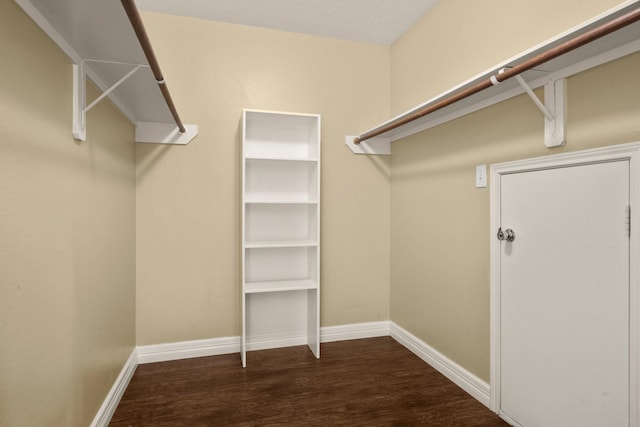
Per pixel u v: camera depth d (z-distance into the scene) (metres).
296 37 2.83
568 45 1.14
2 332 0.93
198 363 2.50
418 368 2.42
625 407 1.30
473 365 2.07
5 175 0.95
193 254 2.61
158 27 2.54
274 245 2.51
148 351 2.51
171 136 2.54
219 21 2.65
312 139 2.72
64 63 1.30
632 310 1.27
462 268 2.17
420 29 2.61
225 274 2.68
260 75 2.74
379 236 3.02
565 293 1.52
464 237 2.15
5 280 0.95
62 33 1.23
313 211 2.69
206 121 2.62
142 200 2.51
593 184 1.40
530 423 1.68
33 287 1.09
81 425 1.47
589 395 1.42
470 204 2.09
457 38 2.21
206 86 2.62
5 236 0.95
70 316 1.36
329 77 2.91
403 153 2.84
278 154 2.80
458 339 2.20
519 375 1.75
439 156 2.39
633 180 1.26
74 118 1.37
